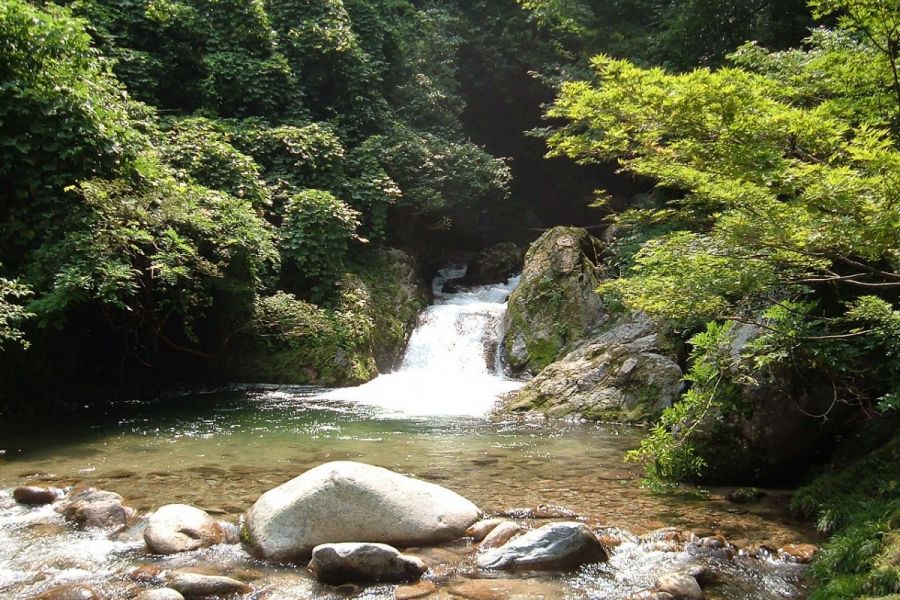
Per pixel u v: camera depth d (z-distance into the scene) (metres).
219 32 15.52
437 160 16.92
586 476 6.41
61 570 4.25
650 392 9.17
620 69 3.48
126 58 13.89
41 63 9.34
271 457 7.02
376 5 18.97
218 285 11.09
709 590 4.09
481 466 6.75
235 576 4.21
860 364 5.55
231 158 12.78
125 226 9.39
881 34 3.96
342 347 12.29
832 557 4.16
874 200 3.54
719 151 3.65
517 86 22.80
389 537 4.63
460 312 14.31
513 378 12.40
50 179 9.11
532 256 13.66
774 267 4.55
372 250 15.30
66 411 9.62
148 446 7.50
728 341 6.12
